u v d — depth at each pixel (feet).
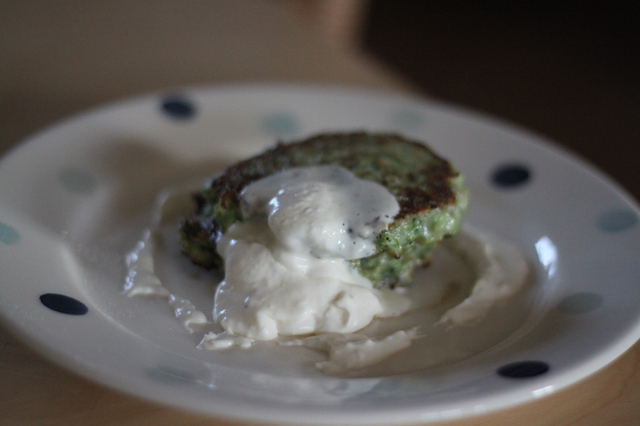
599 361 0.96
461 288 1.21
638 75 3.47
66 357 0.92
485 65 3.55
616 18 4.15
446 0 4.37
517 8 4.27
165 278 1.18
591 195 1.30
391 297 1.18
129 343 1.01
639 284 1.10
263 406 0.89
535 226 1.31
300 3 2.28
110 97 1.57
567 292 1.15
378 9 4.22
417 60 3.59
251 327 1.08
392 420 0.89
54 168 1.29
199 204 1.28
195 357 1.03
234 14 2.09
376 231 1.12
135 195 1.34
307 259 1.12
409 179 1.20
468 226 1.32
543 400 0.99
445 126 1.49
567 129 2.90
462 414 0.90
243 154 1.47
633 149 2.76
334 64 1.86
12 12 1.93
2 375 0.97
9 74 1.61
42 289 1.06
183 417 0.94
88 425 0.93
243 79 1.71
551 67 3.54
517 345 1.06
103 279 1.15
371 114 1.52
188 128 1.46
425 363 1.06
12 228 1.15
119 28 1.90
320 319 1.10
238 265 1.13
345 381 1.00
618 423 0.97
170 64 1.74
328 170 1.21
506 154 1.43
